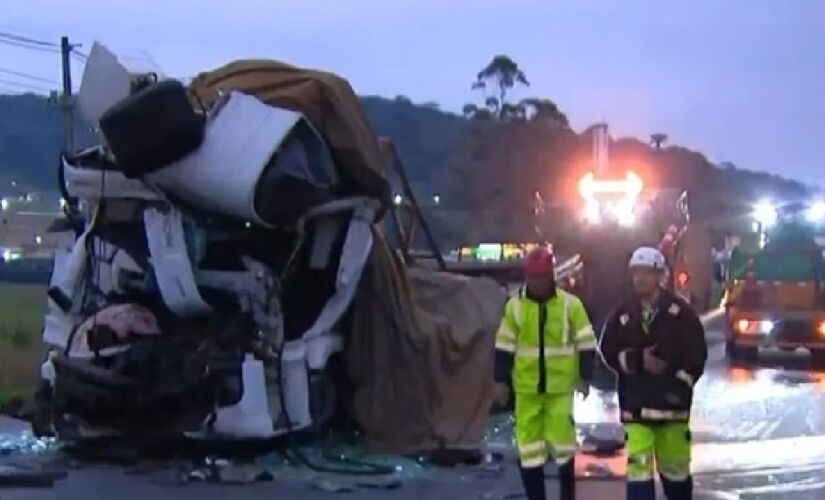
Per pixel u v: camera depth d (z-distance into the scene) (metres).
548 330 10.24
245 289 12.77
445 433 13.36
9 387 18.88
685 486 9.55
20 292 47.88
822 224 25.98
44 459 12.88
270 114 12.39
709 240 31.70
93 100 13.12
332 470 12.38
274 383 12.81
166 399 12.30
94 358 12.60
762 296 25.36
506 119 73.50
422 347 13.61
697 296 29.47
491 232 50.12
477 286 14.53
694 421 16.23
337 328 13.74
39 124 118.38
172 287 12.63
